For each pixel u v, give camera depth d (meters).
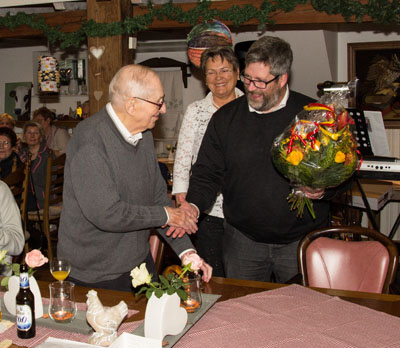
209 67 2.60
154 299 1.37
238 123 2.27
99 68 3.93
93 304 1.39
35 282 1.52
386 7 3.33
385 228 5.25
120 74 1.81
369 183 4.10
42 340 1.39
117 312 1.40
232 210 2.35
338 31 5.41
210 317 1.53
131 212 1.82
